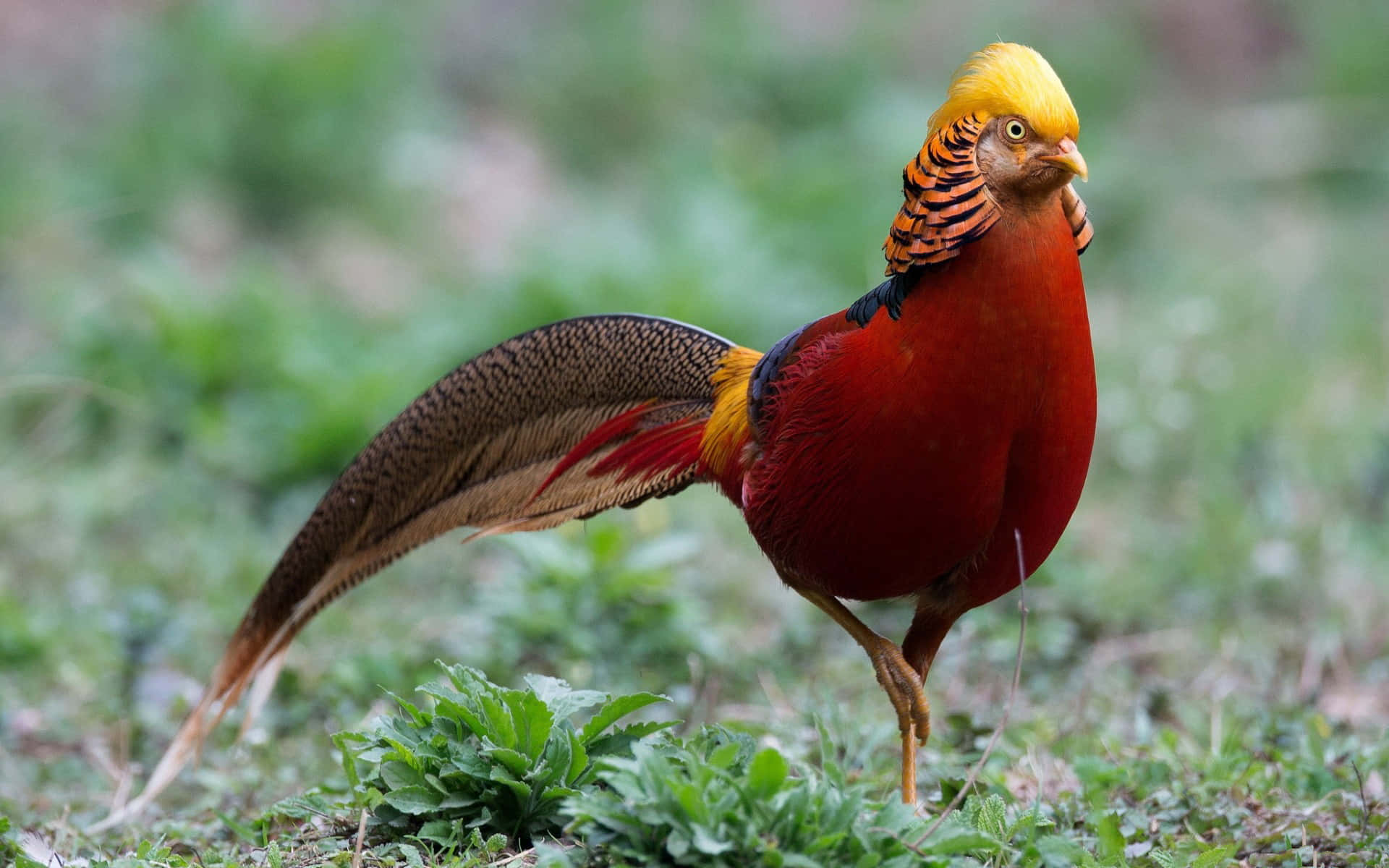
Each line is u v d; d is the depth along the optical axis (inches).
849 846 198.2
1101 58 1030.4
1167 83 1096.2
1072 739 315.0
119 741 335.3
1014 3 1117.1
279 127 792.3
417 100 882.8
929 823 208.8
